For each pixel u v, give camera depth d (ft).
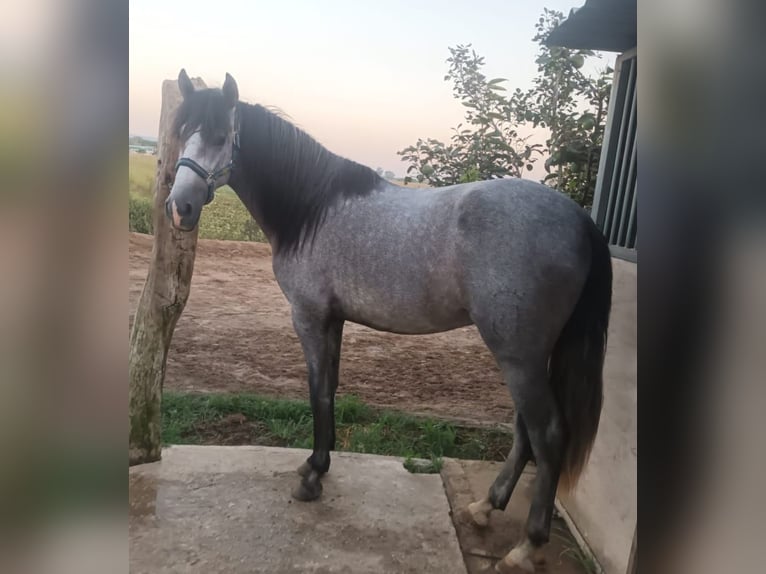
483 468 8.43
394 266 6.16
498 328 5.56
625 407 5.91
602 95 9.36
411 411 10.53
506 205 5.59
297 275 6.84
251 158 6.80
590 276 5.60
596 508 6.39
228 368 11.23
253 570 5.84
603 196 7.51
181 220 6.42
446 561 6.15
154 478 7.70
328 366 7.23
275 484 7.67
